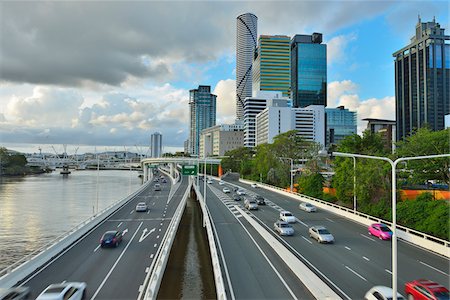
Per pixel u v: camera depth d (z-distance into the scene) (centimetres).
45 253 3341
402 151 5738
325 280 2725
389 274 2862
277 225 4556
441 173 5438
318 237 3988
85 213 7838
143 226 5094
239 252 3547
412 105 19825
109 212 6147
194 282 3450
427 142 5462
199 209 7994
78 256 3503
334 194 7350
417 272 2906
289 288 2566
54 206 8744
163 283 3397
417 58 19525
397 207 4966
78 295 2309
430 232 4316
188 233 5884
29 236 5791
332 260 3262
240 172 15250
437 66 18862
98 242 4100
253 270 2978
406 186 6600
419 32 19750
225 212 6197
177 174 16850
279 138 10869
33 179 18250
